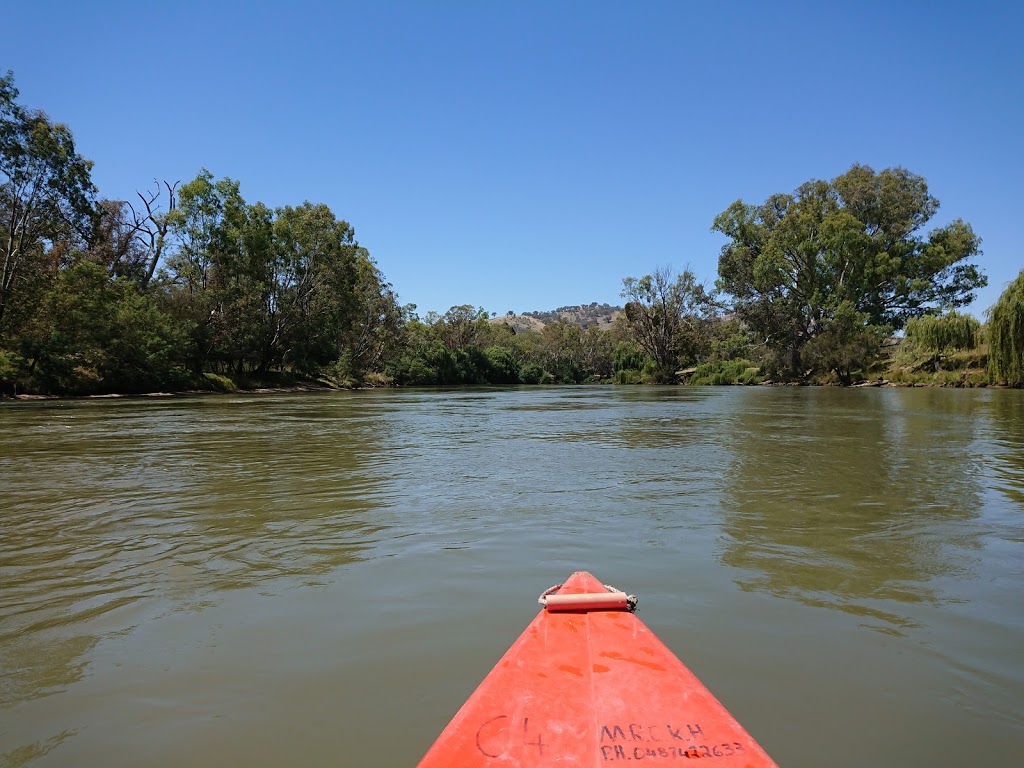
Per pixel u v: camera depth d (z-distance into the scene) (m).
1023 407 19.69
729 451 9.77
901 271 53.34
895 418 16.08
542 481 7.22
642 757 1.67
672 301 70.88
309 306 51.75
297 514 5.62
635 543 4.65
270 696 2.55
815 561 4.20
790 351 53.94
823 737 2.24
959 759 2.11
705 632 3.10
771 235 54.22
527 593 3.66
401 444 11.09
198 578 3.94
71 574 4.03
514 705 1.95
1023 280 30.59
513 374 90.31
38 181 32.81
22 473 7.91
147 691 2.59
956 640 3.00
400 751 2.17
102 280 35.66
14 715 2.42
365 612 3.39
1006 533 4.87
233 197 44.34
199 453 9.87
